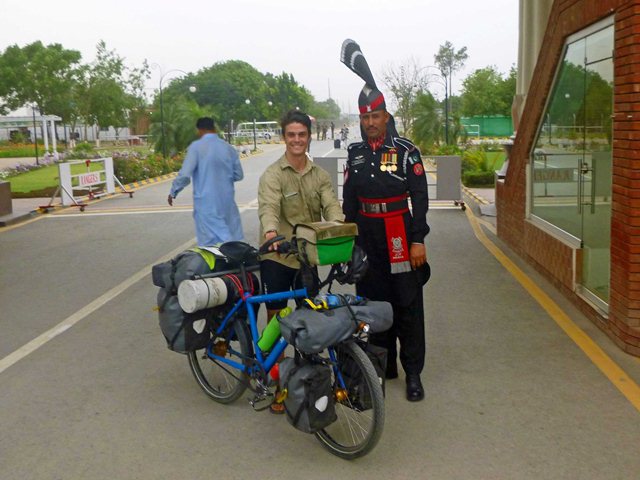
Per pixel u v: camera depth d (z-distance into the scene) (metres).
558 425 4.04
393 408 4.33
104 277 8.52
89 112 66.62
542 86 7.54
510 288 7.30
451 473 3.52
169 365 5.29
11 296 7.67
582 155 6.31
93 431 4.14
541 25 10.09
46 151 46.78
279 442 3.94
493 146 34.69
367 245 4.43
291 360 3.68
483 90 52.44
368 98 4.27
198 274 4.23
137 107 72.06
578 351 5.25
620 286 5.20
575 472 3.50
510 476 3.48
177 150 33.66
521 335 5.70
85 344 5.86
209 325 4.29
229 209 7.70
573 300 6.55
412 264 4.36
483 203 15.27
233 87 94.06
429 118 32.59
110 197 18.62
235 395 4.38
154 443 3.97
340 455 3.72
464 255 9.20
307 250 3.75
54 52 66.38
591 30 5.90
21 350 5.73
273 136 80.00
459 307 6.62
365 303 3.69
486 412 4.24
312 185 4.47
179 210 15.16
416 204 4.33
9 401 4.62
